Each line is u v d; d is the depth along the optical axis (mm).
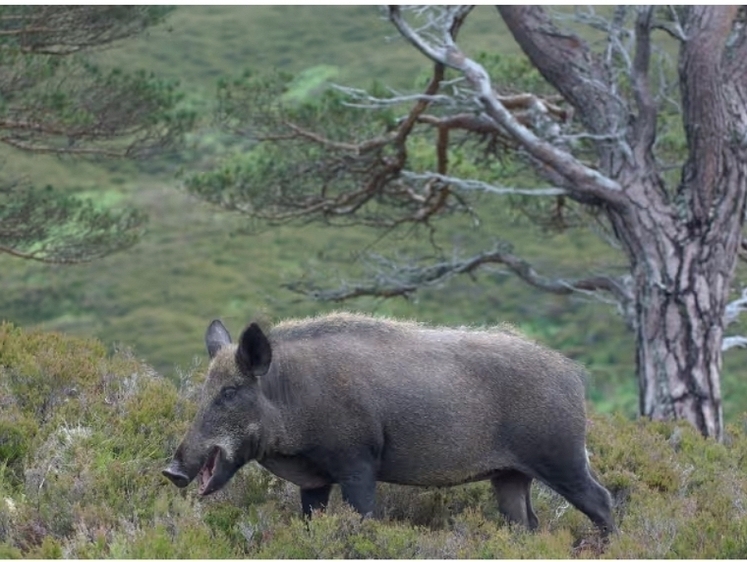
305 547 12562
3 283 93562
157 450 14938
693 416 25594
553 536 13375
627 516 14750
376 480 14203
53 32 32438
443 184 32375
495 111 26109
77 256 34562
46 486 13828
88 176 113812
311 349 13898
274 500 14656
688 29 25141
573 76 27016
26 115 32188
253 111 31891
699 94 25172
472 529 13828
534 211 35438
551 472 14227
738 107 25922
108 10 32625
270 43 146000
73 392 16188
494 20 95750
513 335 14867
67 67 33469
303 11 155250
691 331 25734
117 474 13992
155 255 100688
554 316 86000
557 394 14273
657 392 25922
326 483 14062
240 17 155875
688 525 13953
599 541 13906
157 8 33750
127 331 87625
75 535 12734
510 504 14680
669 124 33094
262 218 33125
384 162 32469
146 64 140000
